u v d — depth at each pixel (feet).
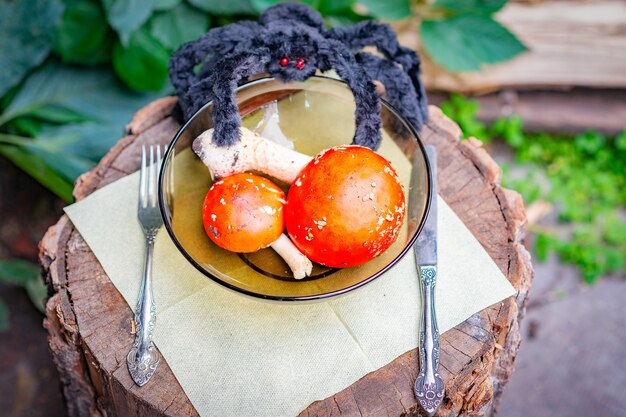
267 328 1.44
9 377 2.70
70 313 1.49
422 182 1.48
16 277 2.68
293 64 1.49
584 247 2.99
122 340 1.45
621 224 3.02
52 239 1.61
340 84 1.63
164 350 1.41
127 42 2.35
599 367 2.77
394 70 1.67
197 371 1.38
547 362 2.79
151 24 2.44
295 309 1.46
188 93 1.64
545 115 3.19
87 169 2.42
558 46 3.03
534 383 2.74
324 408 1.36
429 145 1.73
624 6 2.91
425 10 2.87
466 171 1.75
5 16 2.35
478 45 2.69
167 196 1.48
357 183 1.29
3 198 3.02
